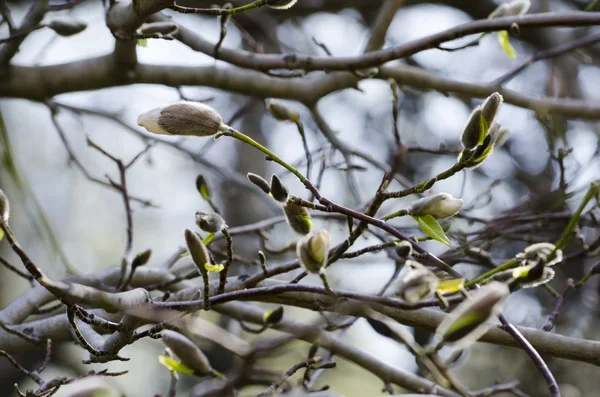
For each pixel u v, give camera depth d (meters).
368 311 2.51
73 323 2.42
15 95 2.89
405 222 3.28
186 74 2.89
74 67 2.86
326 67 2.76
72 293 2.39
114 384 2.54
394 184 3.27
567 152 2.79
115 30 2.63
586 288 3.63
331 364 2.55
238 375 2.56
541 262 2.40
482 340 2.57
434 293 2.42
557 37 4.67
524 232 2.80
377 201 2.45
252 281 2.51
